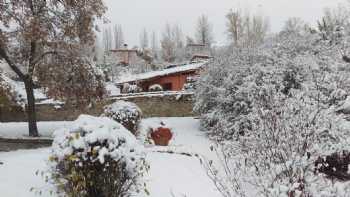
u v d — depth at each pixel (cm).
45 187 573
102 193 496
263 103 750
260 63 1246
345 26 1700
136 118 1023
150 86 2619
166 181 656
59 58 1281
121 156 501
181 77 2558
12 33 1235
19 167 678
